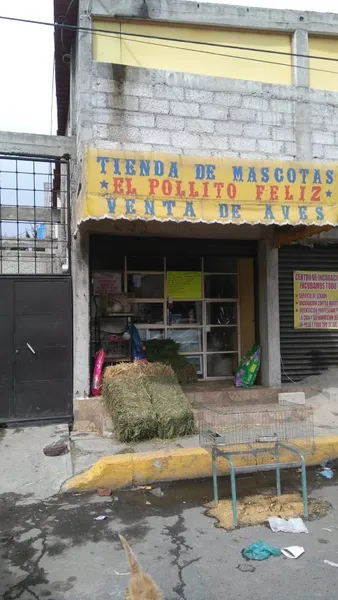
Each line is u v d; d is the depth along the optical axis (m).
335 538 4.04
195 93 7.27
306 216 6.08
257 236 8.15
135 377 6.80
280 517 4.45
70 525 4.37
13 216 7.87
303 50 7.78
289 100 7.68
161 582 3.41
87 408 6.94
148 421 6.18
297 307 8.52
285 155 7.64
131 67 7.00
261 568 3.58
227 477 5.59
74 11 7.39
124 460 5.34
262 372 8.23
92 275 7.85
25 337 6.93
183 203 5.71
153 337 8.47
